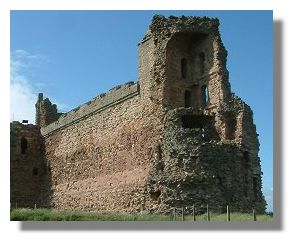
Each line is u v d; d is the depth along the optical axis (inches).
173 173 1669.5
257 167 1812.3
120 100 2062.0
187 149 1678.2
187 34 1876.2
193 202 1631.4
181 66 1907.0
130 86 2000.5
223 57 1851.6
